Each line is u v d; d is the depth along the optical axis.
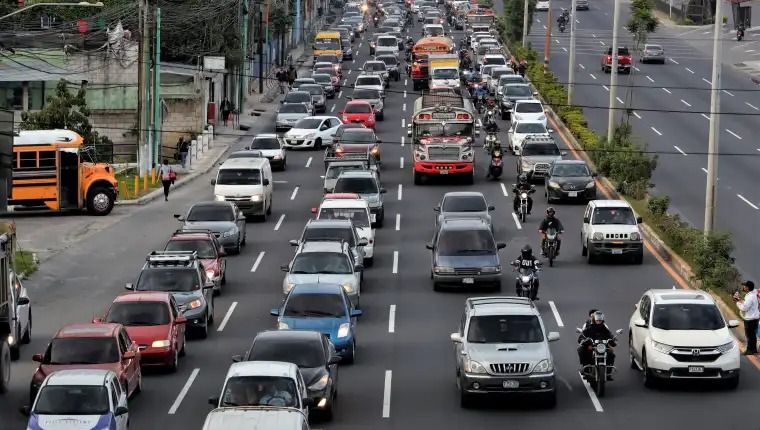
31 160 77.44
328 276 54.78
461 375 41.19
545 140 88.56
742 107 119.12
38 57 104.38
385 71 140.00
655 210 72.88
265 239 71.75
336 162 82.75
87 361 40.25
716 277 57.19
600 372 42.38
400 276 62.50
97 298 58.34
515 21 178.50
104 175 79.00
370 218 67.00
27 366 46.97
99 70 104.44
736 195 82.75
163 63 119.50
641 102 122.00
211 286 53.38
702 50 162.62
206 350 49.09
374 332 51.78
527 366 40.56
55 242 70.88
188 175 93.62
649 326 44.09
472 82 133.25
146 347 44.81
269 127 118.44
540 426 39.09
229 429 31.52
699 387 43.78
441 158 86.00
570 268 63.78
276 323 53.56
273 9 158.50
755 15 194.12
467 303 44.75
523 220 75.06
